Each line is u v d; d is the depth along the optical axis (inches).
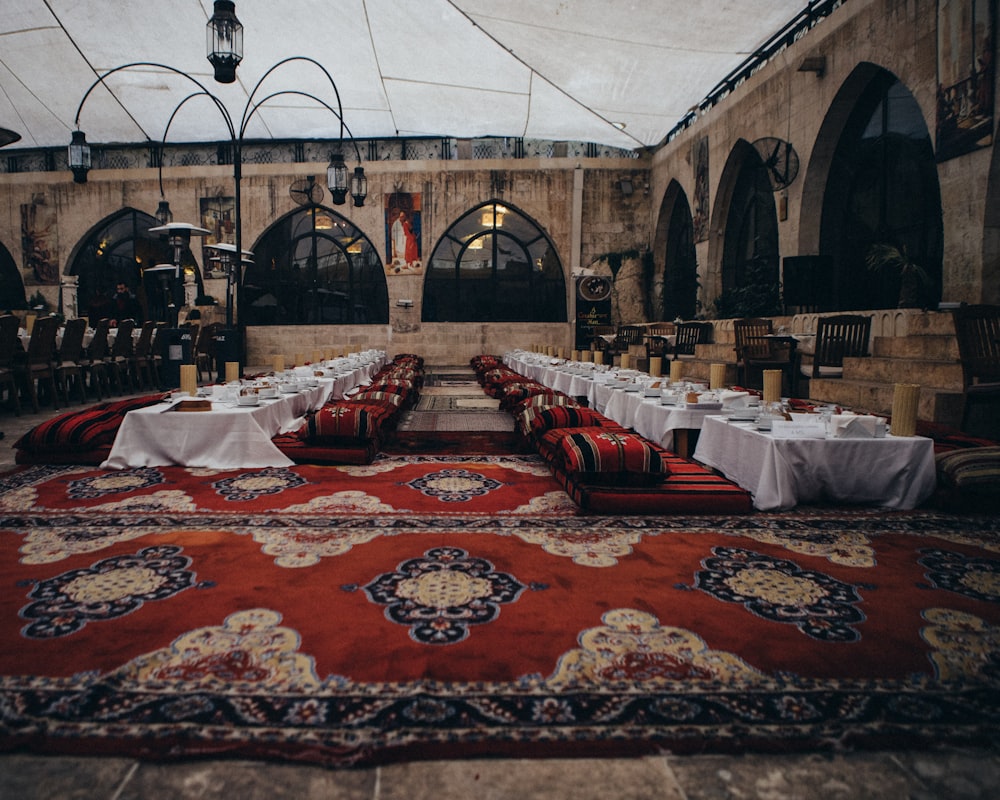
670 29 450.6
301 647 79.5
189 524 132.4
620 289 767.7
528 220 782.5
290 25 508.7
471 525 133.2
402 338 773.3
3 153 784.9
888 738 62.7
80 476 178.4
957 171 319.9
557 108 623.2
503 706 67.2
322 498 155.1
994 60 295.7
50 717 64.4
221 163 779.4
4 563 108.6
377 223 765.3
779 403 169.2
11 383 297.9
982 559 114.2
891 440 149.6
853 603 94.7
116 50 552.7
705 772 58.1
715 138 592.4
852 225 442.0
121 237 791.1
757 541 123.9
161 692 69.1
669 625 86.8
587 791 55.6
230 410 195.6
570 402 234.1
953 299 323.9
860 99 418.9
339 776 57.0
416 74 574.2
